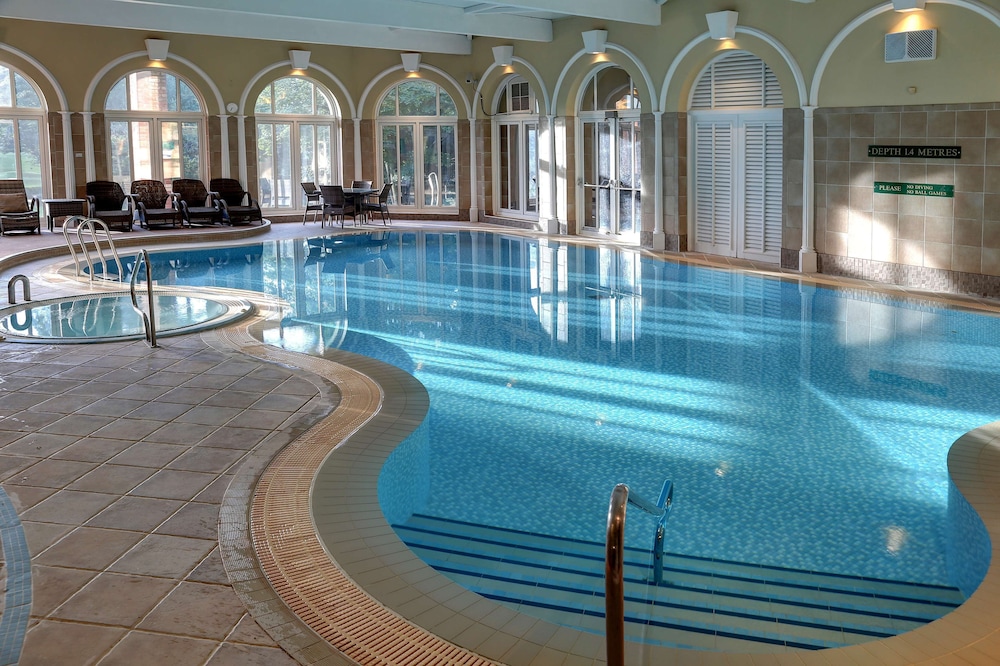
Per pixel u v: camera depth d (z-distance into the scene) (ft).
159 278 43.29
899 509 17.58
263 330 31.48
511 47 61.16
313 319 34.50
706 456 20.51
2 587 13.06
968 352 29.07
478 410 23.82
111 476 17.24
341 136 69.00
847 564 15.29
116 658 11.30
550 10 44.62
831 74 41.27
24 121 58.23
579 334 32.45
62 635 11.81
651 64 50.75
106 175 60.54
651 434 21.98
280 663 11.26
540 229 62.34
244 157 65.36
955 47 36.14
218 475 17.37
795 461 20.18
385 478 18.30
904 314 34.60
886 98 39.11
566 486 18.78
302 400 22.31
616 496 9.86
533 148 63.46
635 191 55.31
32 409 21.29
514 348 30.50
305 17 45.42
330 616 12.42
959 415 23.09
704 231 50.90
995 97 35.14
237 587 13.14
